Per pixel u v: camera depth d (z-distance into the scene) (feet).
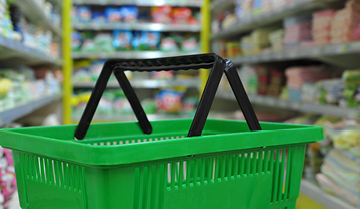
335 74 8.96
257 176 2.66
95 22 16.03
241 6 12.80
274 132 2.58
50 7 12.75
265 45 11.77
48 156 2.17
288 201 2.94
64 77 15.76
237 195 2.54
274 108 14.64
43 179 2.42
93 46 16.06
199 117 2.30
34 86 9.58
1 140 2.61
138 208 2.06
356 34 6.70
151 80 16.71
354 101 6.70
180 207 2.23
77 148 1.90
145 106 16.67
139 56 16.35
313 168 7.36
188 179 2.25
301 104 8.54
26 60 11.57
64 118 15.81
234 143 2.32
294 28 9.21
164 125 3.93
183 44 16.83
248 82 12.44
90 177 1.97
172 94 16.47
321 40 7.97
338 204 5.92
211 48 16.87
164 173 2.13
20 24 8.05
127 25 16.14
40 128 3.07
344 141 6.12
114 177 1.91
